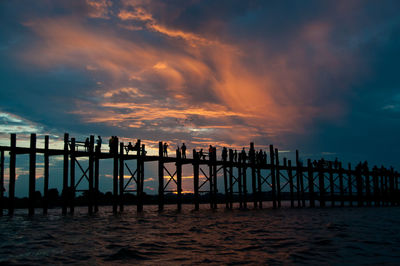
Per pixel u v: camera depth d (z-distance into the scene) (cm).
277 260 1083
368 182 5181
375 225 2059
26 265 1001
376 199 5300
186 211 3359
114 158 2811
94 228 1848
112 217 2564
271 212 3294
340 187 4706
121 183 2844
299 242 1404
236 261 1070
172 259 1097
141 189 3017
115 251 1206
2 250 1215
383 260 1084
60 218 2406
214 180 3584
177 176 3166
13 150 2325
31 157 2398
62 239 1459
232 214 3003
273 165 3869
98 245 1323
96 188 2784
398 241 1428
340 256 1139
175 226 1988
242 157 3644
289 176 4094
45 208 2489
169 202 7300
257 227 1941
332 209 3941
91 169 2716
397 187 5756
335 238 1507
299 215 2898
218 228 1891
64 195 2553
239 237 1547
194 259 1097
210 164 3456
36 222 2125
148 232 1716
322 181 4369
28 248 1255
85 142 2658
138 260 1082
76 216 2572
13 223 2064
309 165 4291
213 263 1046
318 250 1236
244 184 3634
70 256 1123
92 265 1013
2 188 2369
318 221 2322
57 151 2522
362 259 1096
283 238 1512
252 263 1045
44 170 2495
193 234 1647
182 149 3244
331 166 4500
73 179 2578
